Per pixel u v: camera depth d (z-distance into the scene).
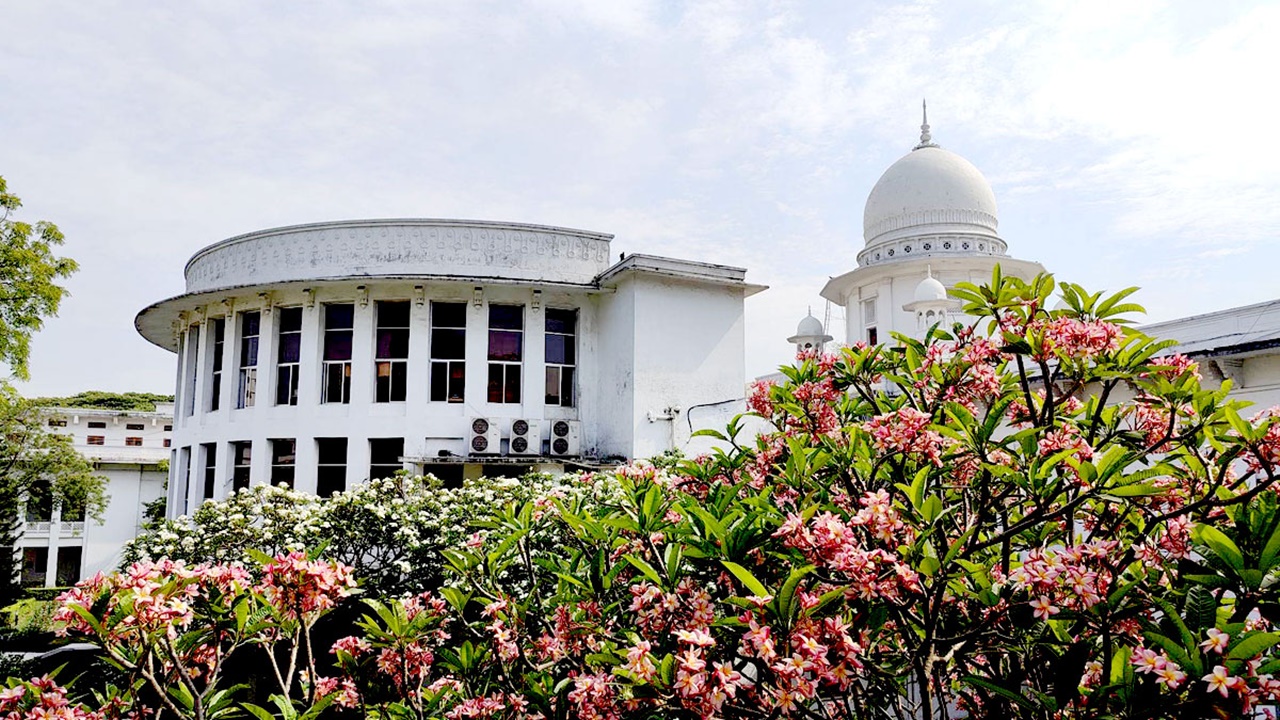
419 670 4.67
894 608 3.34
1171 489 3.40
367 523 11.09
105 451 35.16
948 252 26.89
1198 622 2.68
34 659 10.77
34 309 17.86
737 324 16.22
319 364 15.56
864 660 3.37
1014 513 4.21
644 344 15.12
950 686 4.16
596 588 4.34
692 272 15.52
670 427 15.08
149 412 36.62
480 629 5.55
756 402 5.29
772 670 3.00
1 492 25.83
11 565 25.59
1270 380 9.29
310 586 3.95
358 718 5.04
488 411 15.52
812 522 3.32
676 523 4.19
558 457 15.04
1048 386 4.07
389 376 15.57
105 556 33.28
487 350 15.73
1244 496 3.08
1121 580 3.26
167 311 17.64
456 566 4.91
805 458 4.09
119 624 3.48
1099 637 3.40
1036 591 3.14
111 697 3.91
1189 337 10.88
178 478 17.66
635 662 3.05
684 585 3.70
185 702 3.75
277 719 4.02
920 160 28.70
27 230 17.73
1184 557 3.22
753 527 3.52
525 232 16.30
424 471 15.21
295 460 15.29
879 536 3.10
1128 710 2.69
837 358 5.14
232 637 4.12
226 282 16.81
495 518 5.23
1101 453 3.64
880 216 28.61
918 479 3.22
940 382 4.58
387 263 15.75
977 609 3.67
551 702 4.16
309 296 15.62
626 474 5.16
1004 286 4.22
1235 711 2.41
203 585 3.93
